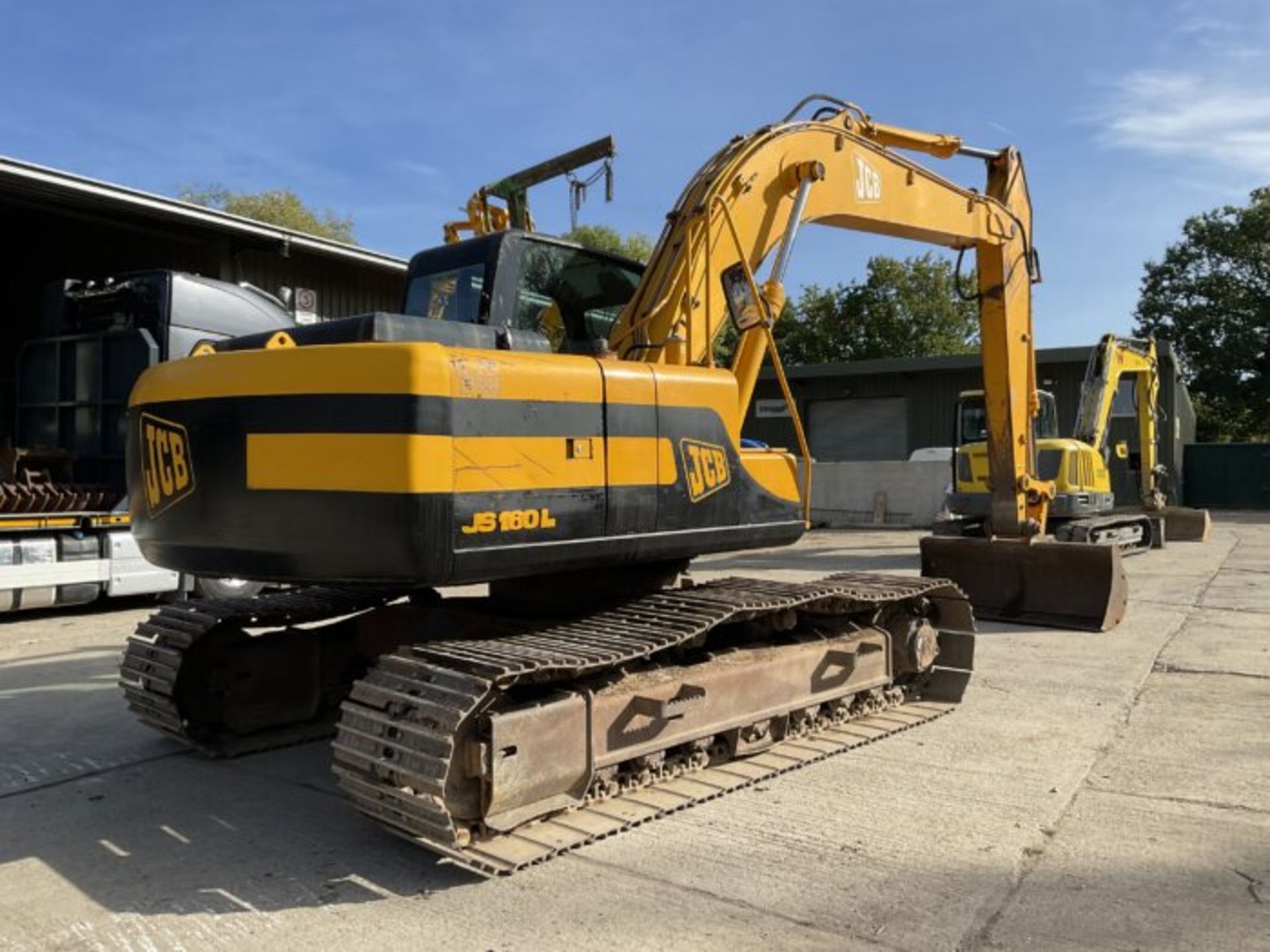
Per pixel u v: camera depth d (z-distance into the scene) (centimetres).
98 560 1016
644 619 464
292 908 353
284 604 573
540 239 515
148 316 1058
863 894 358
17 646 864
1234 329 3894
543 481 410
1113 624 874
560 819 412
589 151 630
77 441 1098
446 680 377
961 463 1490
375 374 381
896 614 609
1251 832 415
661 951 319
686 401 473
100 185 1293
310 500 389
